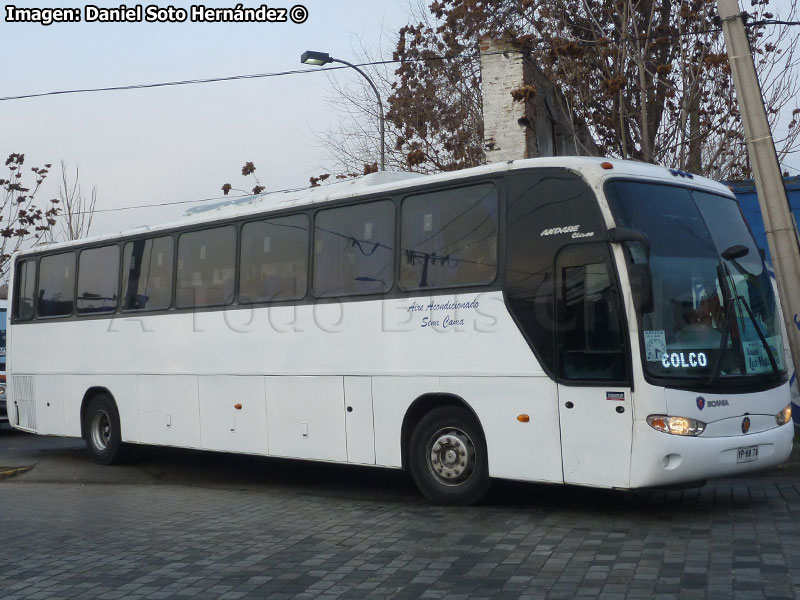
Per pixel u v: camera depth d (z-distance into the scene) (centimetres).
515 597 646
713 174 1844
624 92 1852
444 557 769
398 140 2494
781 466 1185
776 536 805
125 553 841
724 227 970
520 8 2134
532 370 919
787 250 1240
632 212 891
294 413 1159
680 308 878
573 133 1866
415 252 1035
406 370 1030
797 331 1239
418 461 1023
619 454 853
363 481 1270
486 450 971
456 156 2405
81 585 733
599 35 1878
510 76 1788
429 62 2438
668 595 635
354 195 1106
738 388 888
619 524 880
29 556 849
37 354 1625
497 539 830
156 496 1199
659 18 1875
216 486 1280
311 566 759
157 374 1374
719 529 841
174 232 1365
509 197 955
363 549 813
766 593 631
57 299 1591
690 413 847
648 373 841
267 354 1197
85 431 1522
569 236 903
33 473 1447
